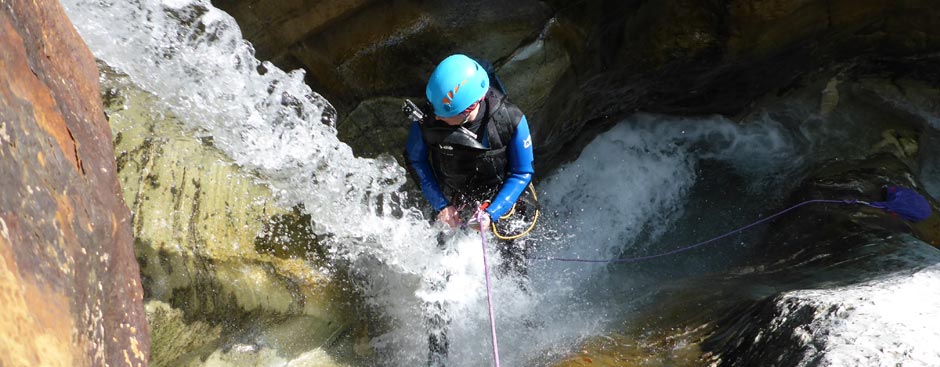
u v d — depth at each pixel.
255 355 2.84
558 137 5.20
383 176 3.38
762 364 2.44
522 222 3.73
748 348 2.61
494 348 2.51
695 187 5.59
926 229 4.46
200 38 2.93
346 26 3.98
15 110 1.56
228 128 2.98
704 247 5.01
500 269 3.76
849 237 3.97
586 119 5.41
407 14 4.11
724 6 4.58
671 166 5.73
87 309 1.68
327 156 3.23
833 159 5.36
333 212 3.21
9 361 1.25
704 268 4.68
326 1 3.80
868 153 5.30
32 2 1.86
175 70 2.86
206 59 2.94
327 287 3.15
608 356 2.97
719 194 5.48
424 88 4.29
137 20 2.76
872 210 4.39
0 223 1.38
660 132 5.89
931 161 5.31
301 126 3.20
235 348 2.82
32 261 1.46
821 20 4.79
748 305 3.03
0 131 1.46
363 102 4.17
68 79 1.98
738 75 5.21
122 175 2.64
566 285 4.16
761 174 5.55
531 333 3.42
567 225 5.27
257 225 2.99
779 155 5.65
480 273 3.63
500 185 3.37
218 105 2.97
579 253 5.06
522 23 4.36
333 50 3.99
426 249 3.46
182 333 2.73
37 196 1.56
